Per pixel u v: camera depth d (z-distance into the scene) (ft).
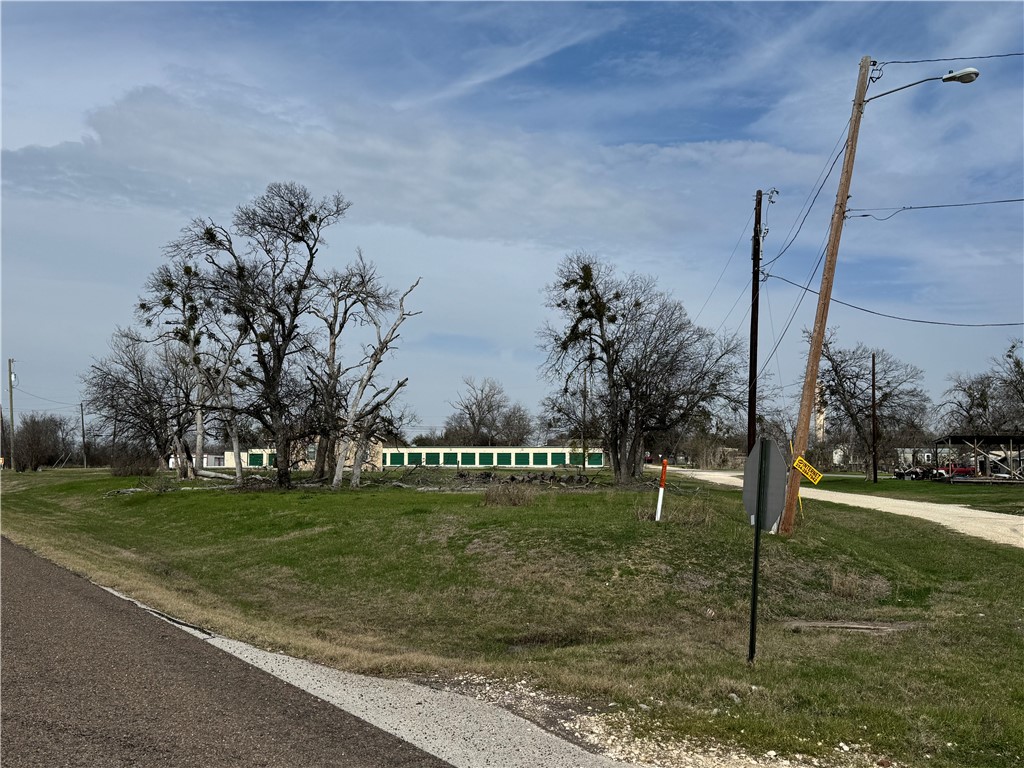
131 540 81.71
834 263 63.36
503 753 18.83
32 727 19.19
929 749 20.04
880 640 35.22
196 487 141.28
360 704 22.38
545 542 58.49
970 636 35.73
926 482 177.99
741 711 22.45
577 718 21.76
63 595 38.99
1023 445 192.65
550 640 39.99
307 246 134.31
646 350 135.95
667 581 49.90
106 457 317.63
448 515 73.36
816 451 293.43
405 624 43.42
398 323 143.23
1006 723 21.93
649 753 19.19
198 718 20.25
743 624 42.37
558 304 139.44
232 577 58.85
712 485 164.55
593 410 142.92
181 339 149.07
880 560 59.88
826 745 20.01
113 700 21.53
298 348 133.69
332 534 70.49
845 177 62.64
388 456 263.29
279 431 129.59
